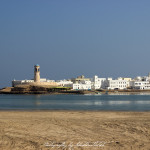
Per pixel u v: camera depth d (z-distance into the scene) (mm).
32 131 25641
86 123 30781
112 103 89938
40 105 78000
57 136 23375
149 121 32688
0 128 27156
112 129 26766
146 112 46125
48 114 42469
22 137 22922
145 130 26172
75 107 67688
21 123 30656
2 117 38062
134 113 44250
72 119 35031
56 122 31656
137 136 23438
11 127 27781
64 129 26750
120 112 46312
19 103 92375
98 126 28594
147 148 19500
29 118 36500
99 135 23859
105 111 49844
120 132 25203
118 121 32719
